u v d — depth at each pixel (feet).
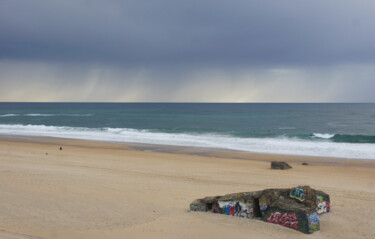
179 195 36.96
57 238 22.34
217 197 28.86
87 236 22.75
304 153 85.76
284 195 26.08
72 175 48.21
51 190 37.09
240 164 67.36
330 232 23.94
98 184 41.93
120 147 96.58
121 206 31.22
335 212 29.76
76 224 25.67
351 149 90.94
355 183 49.01
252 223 25.02
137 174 52.06
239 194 27.27
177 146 98.94
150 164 64.95
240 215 26.94
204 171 57.16
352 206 32.50
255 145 100.17
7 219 26.50
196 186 42.91
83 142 108.17
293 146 97.35
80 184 41.39
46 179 43.83
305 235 22.82
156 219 26.58
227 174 54.34
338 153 85.25
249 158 78.38
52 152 80.43
